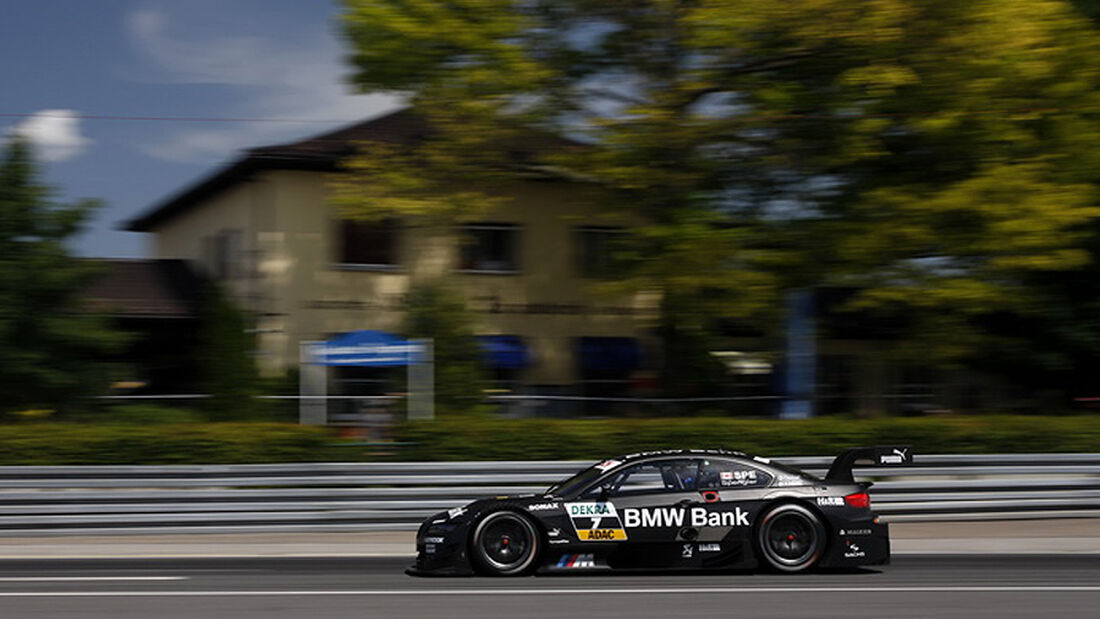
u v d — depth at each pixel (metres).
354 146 26.95
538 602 9.43
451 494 15.27
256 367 24.02
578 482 11.77
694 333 23.64
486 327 28.31
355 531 15.05
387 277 27.59
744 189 21.81
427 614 8.81
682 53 20.86
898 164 21.08
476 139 21.19
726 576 11.34
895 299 20.11
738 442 16.14
